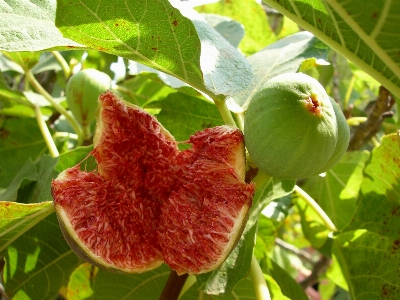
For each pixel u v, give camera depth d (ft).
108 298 0.69
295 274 1.61
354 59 0.50
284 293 0.82
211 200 0.51
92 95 0.83
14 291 0.69
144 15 0.47
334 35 0.49
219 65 0.59
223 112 0.55
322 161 0.47
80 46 0.52
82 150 0.70
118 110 0.57
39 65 1.04
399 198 0.70
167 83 0.73
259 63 0.75
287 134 0.45
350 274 0.73
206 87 0.53
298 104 0.45
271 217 0.76
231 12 1.09
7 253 0.66
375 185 0.72
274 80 0.47
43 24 0.51
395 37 0.43
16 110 0.95
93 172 0.56
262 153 0.47
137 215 0.56
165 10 0.46
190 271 0.51
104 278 0.68
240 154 0.51
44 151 0.93
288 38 0.79
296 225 1.90
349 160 0.93
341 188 0.96
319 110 0.44
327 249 0.98
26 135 0.92
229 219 0.49
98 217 0.53
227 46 0.62
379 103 0.86
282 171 0.47
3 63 1.02
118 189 0.56
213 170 0.52
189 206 0.53
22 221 0.57
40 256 0.68
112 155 0.57
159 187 0.57
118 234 0.54
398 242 0.69
